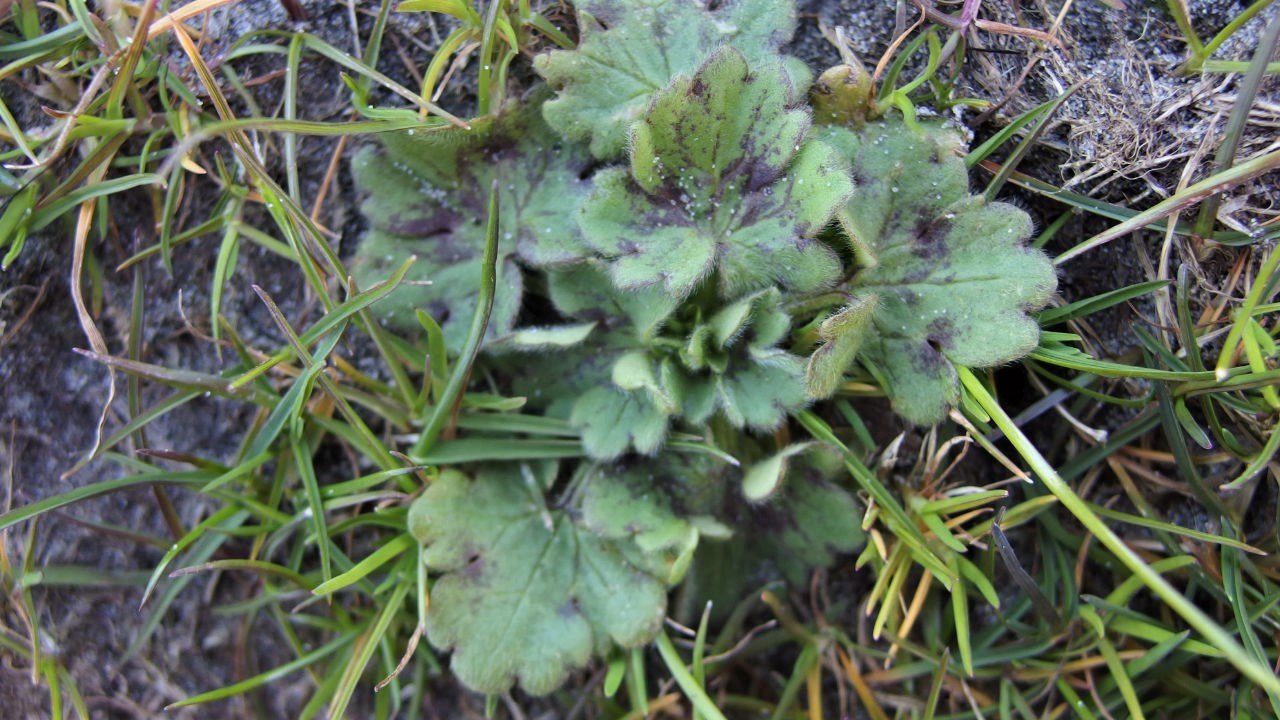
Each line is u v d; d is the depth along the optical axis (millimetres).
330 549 124
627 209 110
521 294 116
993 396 115
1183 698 124
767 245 107
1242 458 115
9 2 112
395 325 121
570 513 124
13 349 125
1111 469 128
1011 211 110
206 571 131
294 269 127
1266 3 109
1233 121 107
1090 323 122
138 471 128
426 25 120
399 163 119
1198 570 120
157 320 127
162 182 96
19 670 129
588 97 113
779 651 133
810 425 116
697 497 119
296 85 121
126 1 116
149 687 132
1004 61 117
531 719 130
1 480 126
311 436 125
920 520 120
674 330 115
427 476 119
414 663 129
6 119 112
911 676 125
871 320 115
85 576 127
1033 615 128
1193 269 116
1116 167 115
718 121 107
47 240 123
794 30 113
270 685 133
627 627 118
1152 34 117
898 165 112
